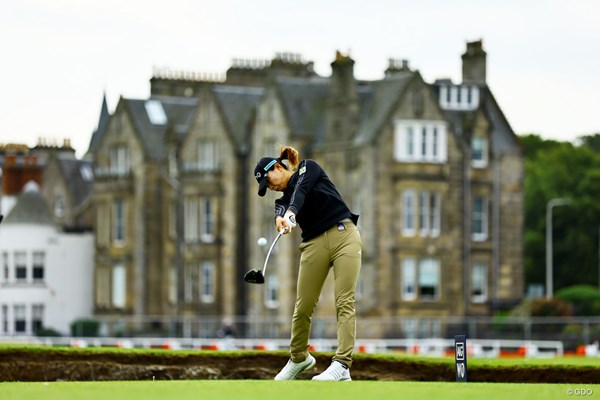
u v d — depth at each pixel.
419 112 106.62
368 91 108.50
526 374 29.81
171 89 133.12
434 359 31.61
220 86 119.44
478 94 112.94
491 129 111.81
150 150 120.69
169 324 117.62
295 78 112.00
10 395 18.59
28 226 125.62
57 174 139.88
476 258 110.31
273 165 25.05
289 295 110.12
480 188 110.62
